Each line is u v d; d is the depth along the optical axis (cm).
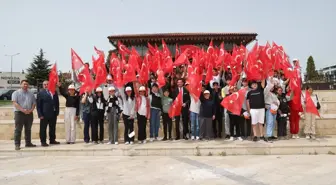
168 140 1118
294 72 1117
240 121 1094
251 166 772
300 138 1105
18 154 985
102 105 1102
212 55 1448
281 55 1304
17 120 1003
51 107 1070
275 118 1077
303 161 820
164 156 932
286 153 930
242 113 1081
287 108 1099
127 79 1077
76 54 1218
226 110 1119
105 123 1254
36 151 985
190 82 1080
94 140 1092
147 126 1263
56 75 1112
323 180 632
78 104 1136
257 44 1114
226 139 1099
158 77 1141
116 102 1071
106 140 1190
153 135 1127
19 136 1004
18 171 763
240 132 1104
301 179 644
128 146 998
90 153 971
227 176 682
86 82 1093
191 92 1075
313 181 627
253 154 930
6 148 1029
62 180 671
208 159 872
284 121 1103
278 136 1110
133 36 2534
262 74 1074
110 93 1084
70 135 1109
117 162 852
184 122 1124
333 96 1958
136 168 774
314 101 1112
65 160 898
